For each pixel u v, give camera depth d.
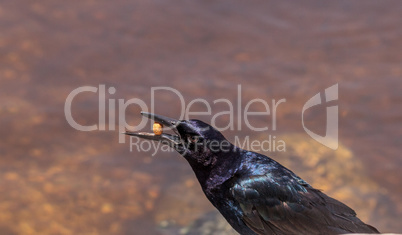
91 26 27.66
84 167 22.03
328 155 21.92
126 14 28.34
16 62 25.84
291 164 21.55
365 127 23.39
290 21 28.22
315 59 26.34
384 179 21.39
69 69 25.61
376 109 24.11
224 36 27.39
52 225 20.09
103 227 20.16
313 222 13.30
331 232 13.20
